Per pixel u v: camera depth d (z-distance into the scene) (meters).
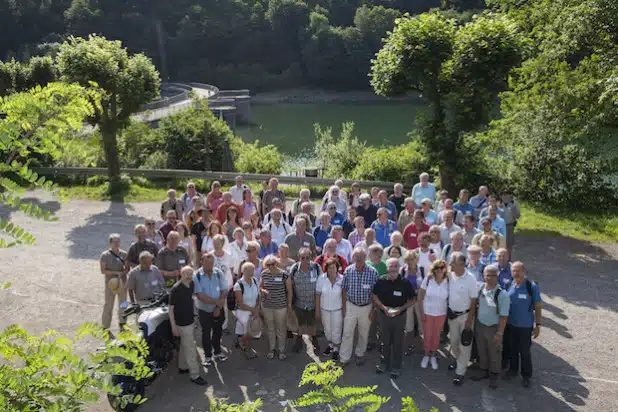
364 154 21.84
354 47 99.31
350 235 10.30
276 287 8.59
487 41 14.71
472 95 14.98
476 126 15.62
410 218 10.93
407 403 2.96
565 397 7.81
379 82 16.36
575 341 9.41
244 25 105.81
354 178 20.25
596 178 16.78
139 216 16.67
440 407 7.54
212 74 102.56
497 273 7.83
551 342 9.38
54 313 10.43
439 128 15.84
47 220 2.43
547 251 13.73
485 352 8.05
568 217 16.31
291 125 69.94
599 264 12.88
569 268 12.67
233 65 105.31
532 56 17.75
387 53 15.98
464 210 11.67
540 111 17.16
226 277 9.29
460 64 14.83
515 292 7.95
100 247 14.02
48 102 2.78
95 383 2.65
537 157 17.23
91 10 102.94
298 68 105.31
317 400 3.04
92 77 16.88
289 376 8.36
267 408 7.55
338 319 8.55
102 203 18.00
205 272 8.41
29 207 2.40
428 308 8.22
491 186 17.47
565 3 18.78
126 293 9.63
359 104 91.38
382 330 8.21
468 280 7.97
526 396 7.83
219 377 8.35
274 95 100.88
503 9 22.70
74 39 17.41
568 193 17.02
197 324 10.12
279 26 106.38
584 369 8.55
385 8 108.19
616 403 7.68
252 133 63.75
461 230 10.16
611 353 9.02
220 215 11.58
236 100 68.88
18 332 2.92
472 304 7.91
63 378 2.62
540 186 17.30
